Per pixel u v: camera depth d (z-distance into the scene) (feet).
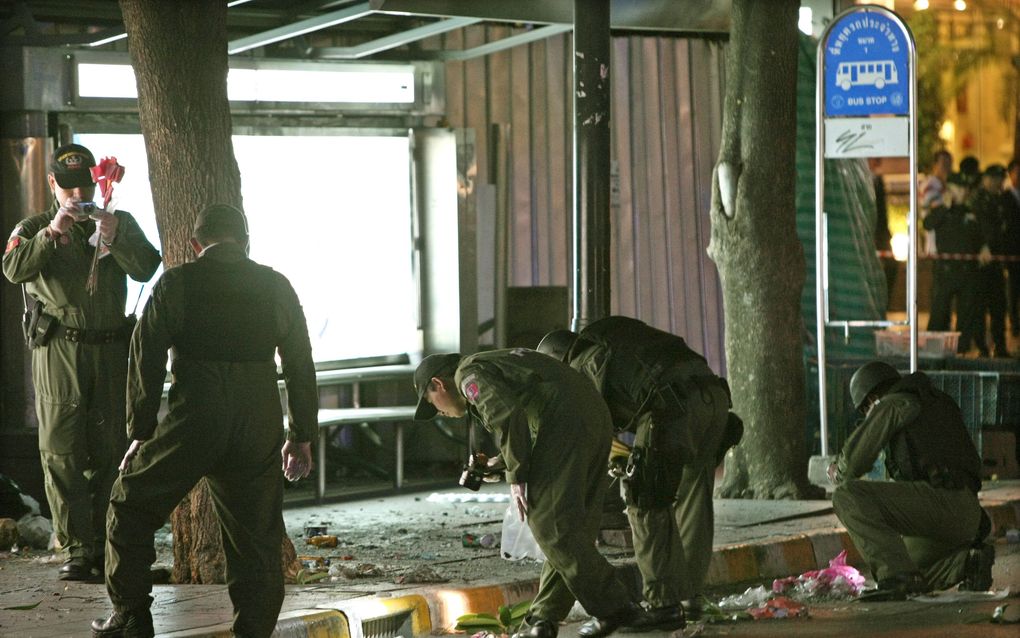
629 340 49.73
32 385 72.54
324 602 49.29
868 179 98.22
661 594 48.65
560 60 93.30
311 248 82.07
